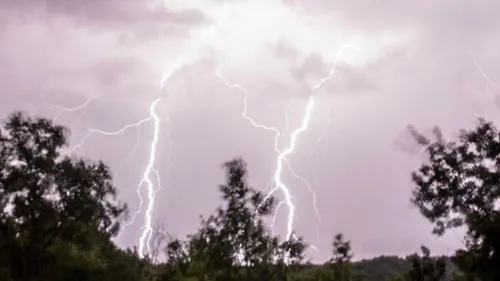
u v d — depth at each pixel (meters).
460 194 46.50
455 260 43.50
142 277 59.09
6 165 47.31
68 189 49.19
